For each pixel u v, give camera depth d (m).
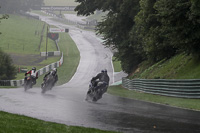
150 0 52.59
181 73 44.91
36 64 139.00
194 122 18.78
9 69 107.00
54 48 193.75
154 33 52.97
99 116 20.44
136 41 69.38
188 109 25.25
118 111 23.20
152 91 42.41
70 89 51.78
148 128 16.80
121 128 16.67
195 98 32.00
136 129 16.50
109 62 147.38
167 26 43.31
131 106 27.12
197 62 43.59
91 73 122.25
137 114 21.86
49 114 20.39
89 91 31.45
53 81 38.78
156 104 29.30
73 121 18.27
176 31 41.25
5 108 21.89
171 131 16.16
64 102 27.98
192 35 40.31
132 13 69.50
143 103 30.23
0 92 35.75
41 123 15.26
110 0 74.50
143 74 62.47
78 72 122.75
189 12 38.50
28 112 20.70
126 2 68.25
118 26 76.19
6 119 15.11
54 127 14.48
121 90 55.16
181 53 53.19
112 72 125.62
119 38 78.88
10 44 193.38
